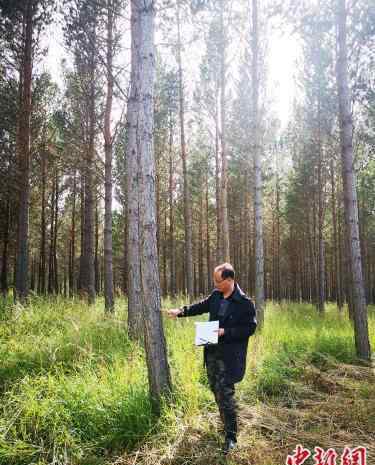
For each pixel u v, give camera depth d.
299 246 28.05
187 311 4.29
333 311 16.92
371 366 7.07
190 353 5.71
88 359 5.32
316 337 8.40
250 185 21.41
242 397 5.05
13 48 11.45
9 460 3.32
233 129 16.83
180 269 32.53
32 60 11.84
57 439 3.50
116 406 4.03
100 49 9.22
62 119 13.22
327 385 5.84
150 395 4.21
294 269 29.52
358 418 4.53
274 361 6.35
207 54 12.83
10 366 5.30
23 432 3.56
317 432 4.17
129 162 7.78
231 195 22.30
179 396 4.34
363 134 13.11
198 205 26.58
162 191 20.83
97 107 12.15
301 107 15.59
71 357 5.72
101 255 33.16
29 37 11.52
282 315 12.06
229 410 3.77
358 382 5.96
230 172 20.91
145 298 4.29
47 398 3.99
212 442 3.81
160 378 4.21
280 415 4.56
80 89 12.45
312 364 6.99
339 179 18.47
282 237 30.08
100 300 12.54
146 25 4.38
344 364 6.98
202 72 13.70
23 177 11.49
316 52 13.08
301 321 11.13
